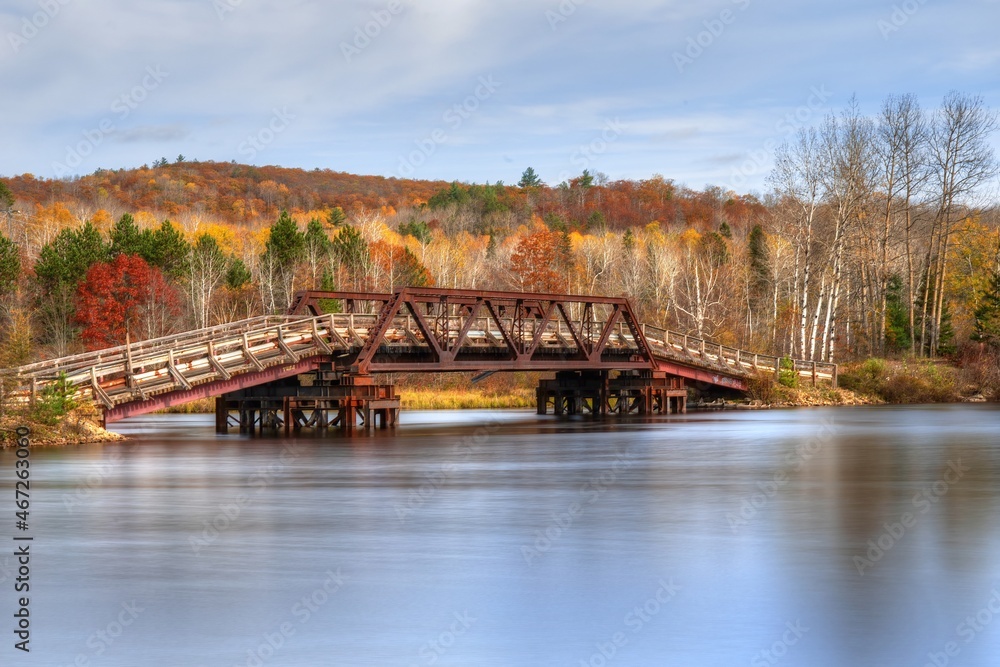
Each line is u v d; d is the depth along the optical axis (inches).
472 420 2615.7
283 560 794.2
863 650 567.8
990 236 4955.7
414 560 791.7
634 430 2183.8
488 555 808.9
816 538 870.4
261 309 4495.6
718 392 3329.2
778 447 1742.1
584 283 5196.9
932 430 2121.1
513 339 2425.0
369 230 5743.1
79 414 1851.6
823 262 3917.3
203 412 3444.9
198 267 4552.2
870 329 4426.7
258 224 7751.0
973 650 566.9
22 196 7539.4
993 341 3828.7
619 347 2854.3
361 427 2293.3
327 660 558.6
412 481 1284.4
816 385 3383.4
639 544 848.3
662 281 4862.2
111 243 4724.4
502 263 5541.3
